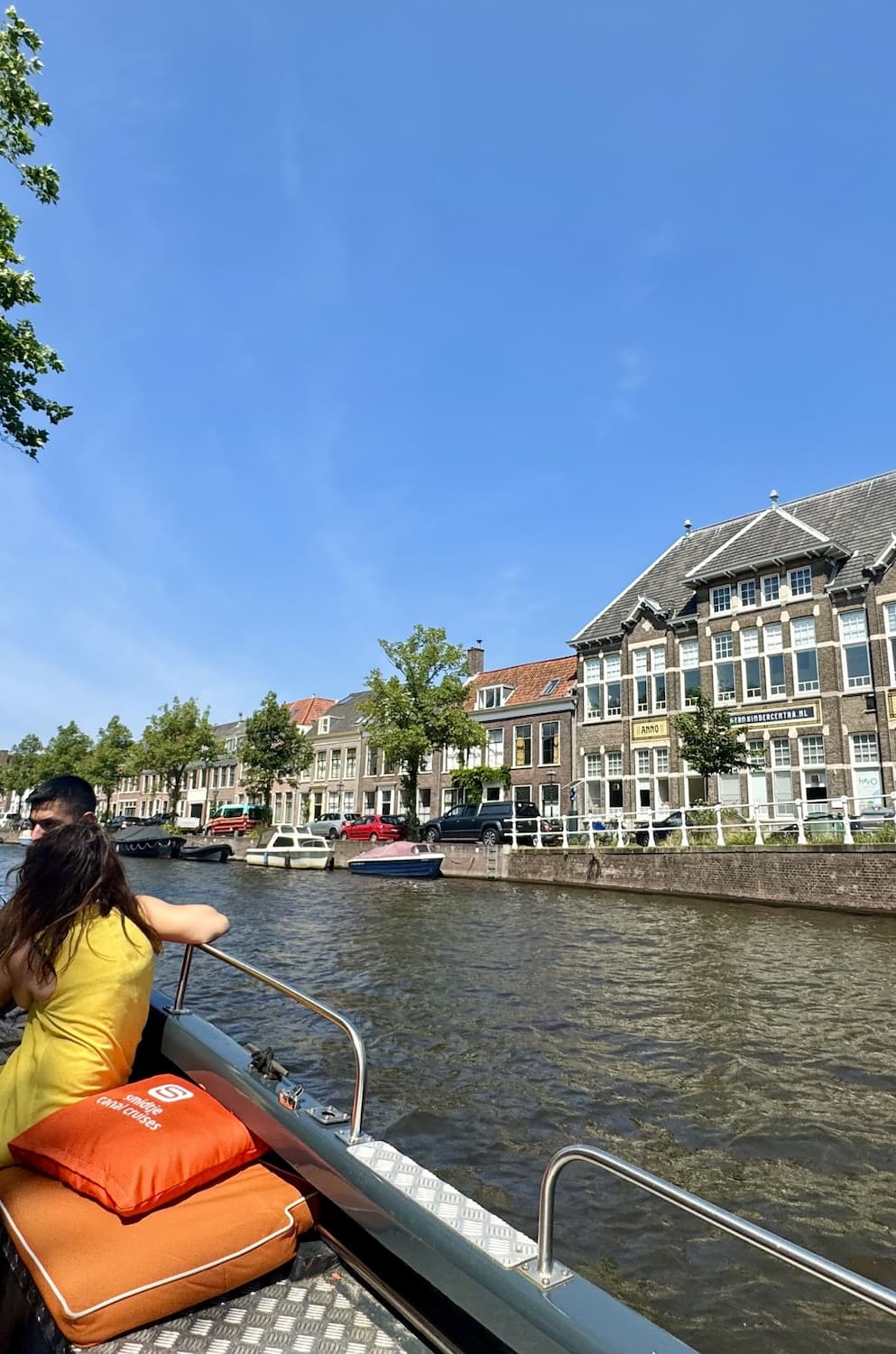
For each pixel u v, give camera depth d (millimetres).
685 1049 7605
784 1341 3695
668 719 31406
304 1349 1829
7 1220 1997
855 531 27891
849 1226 4625
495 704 40812
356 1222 2064
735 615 29609
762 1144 5621
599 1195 4879
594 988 10117
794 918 17047
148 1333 1838
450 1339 1868
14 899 2434
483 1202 4809
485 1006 9164
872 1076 6887
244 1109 2490
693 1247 4375
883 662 25828
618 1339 1492
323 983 10305
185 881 26781
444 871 28969
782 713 27859
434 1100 6293
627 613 33750
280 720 45219
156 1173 2061
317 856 33531
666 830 25766
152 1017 3119
